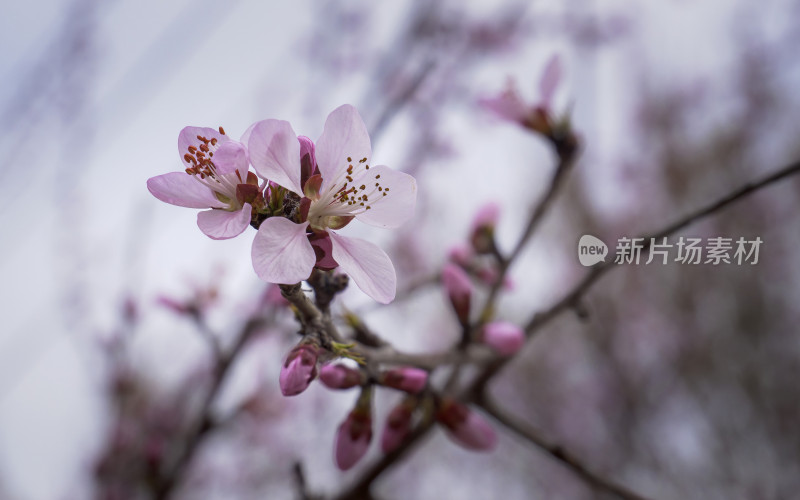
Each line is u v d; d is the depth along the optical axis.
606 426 4.38
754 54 4.48
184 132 1.02
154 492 2.20
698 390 4.20
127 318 2.57
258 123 0.94
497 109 1.89
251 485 3.20
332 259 1.00
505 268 1.80
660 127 4.56
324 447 3.21
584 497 4.10
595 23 3.71
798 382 4.07
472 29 3.32
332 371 1.29
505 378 4.66
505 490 4.32
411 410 1.51
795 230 4.27
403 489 4.21
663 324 4.41
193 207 1.00
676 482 3.97
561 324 4.52
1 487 2.40
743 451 4.00
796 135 4.45
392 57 2.91
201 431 2.17
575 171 4.12
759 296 4.20
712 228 4.30
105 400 2.61
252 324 2.12
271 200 1.02
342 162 1.05
